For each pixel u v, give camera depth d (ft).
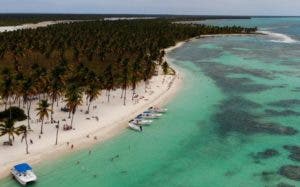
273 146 302.25
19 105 371.35
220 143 308.60
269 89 484.74
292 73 584.40
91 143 301.63
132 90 463.01
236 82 526.57
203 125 351.05
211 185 240.73
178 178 249.96
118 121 353.72
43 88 385.70
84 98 415.64
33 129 319.06
